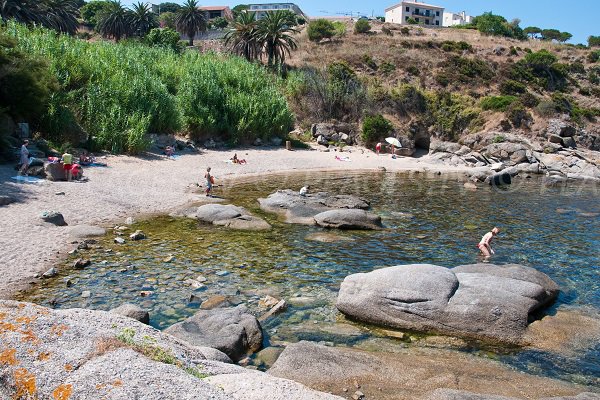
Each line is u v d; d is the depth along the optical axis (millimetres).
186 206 22609
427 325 10844
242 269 14703
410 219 22766
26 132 28062
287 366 8750
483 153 51094
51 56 34344
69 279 12891
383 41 78875
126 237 17188
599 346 10359
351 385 8320
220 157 39375
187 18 85125
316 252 16828
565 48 86250
